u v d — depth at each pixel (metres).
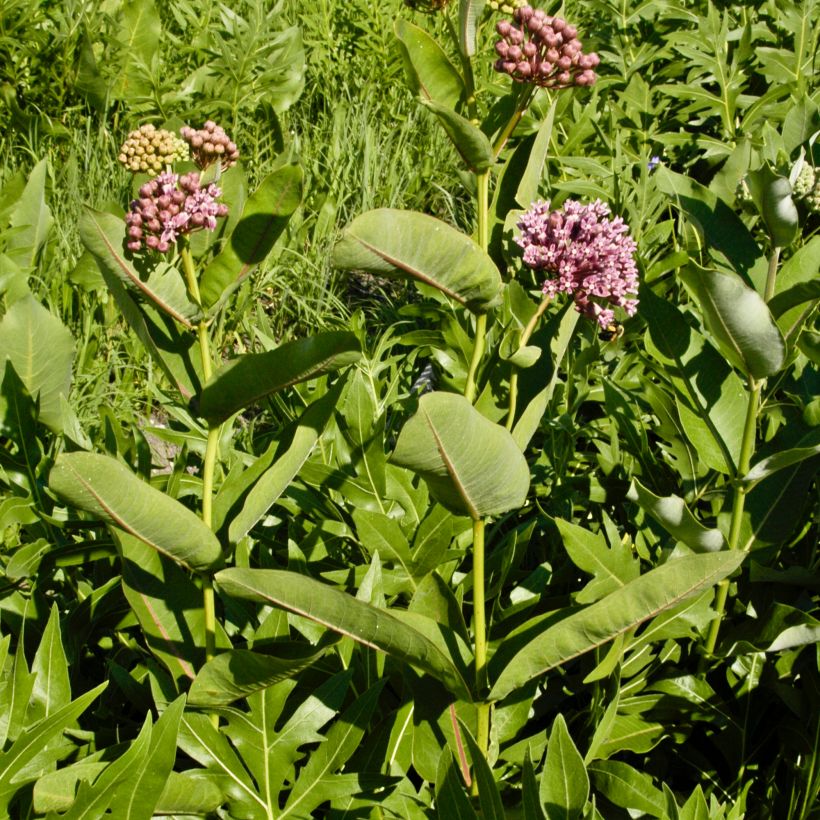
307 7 7.42
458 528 2.98
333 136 6.26
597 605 2.04
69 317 4.66
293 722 2.38
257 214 2.13
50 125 5.73
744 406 2.81
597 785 2.56
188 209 2.14
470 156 2.39
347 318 5.29
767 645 2.73
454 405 1.81
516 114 2.50
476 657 2.36
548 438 3.88
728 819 2.51
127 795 1.94
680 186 2.90
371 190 6.09
